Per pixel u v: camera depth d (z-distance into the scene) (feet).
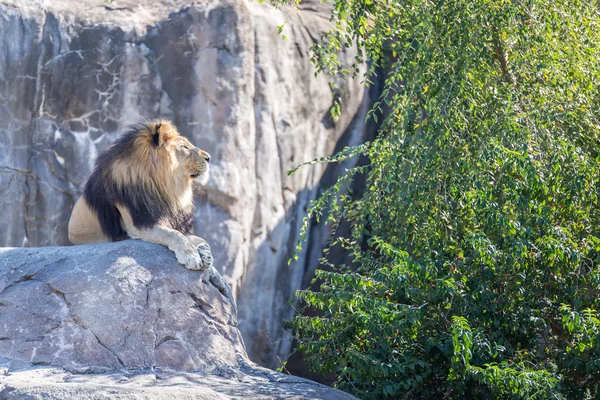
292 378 31.14
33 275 30.73
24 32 53.42
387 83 39.73
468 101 37.37
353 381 36.32
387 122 39.24
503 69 40.57
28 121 52.95
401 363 34.45
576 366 33.35
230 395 27.73
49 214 52.65
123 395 25.04
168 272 31.37
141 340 29.96
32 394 24.68
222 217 52.49
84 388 25.11
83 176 52.70
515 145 34.19
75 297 29.96
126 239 33.22
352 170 41.93
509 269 35.22
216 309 32.14
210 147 52.95
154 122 33.01
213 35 53.78
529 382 29.53
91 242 35.09
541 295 36.14
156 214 32.55
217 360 31.09
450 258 36.52
